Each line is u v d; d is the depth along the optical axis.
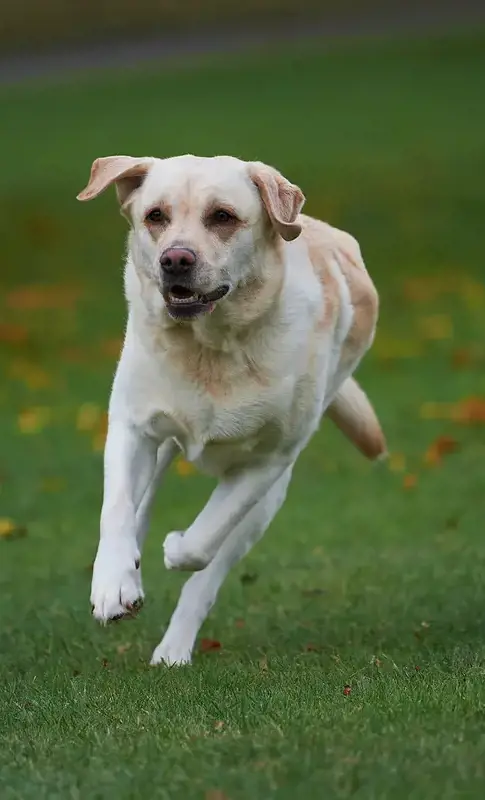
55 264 30.88
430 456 17.27
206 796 6.30
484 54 54.44
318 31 62.62
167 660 9.81
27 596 12.14
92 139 42.81
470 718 7.27
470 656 9.18
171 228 8.67
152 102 49.12
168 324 8.86
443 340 24.20
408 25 62.34
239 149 40.41
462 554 13.02
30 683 9.01
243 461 9.45
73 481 16.92
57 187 36.84
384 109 45.81
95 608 8.56
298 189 8.84
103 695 8.44
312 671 8.96
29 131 44.81
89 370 22.89
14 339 24.97
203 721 7.61
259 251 8.84
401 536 14.10
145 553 14.00
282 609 11.46
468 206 34.00
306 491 16.27
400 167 37.72
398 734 7.00
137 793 6.40
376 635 10.40
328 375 9.80
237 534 10.00
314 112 45.94
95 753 7.07
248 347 8.89
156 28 66.12
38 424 19.56
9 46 63.47
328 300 9.51
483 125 42.69
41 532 14.84
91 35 64.75
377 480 16.66
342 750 6.79
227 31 64.44
